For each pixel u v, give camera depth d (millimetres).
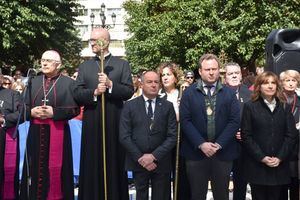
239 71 6020
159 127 5094
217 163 4980
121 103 5387
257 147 4953
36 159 5418
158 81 5168
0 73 5789
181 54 22016
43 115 5383
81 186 5293
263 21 18859
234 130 4945
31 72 5594
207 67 4977
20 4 21953
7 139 5660
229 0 19312
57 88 5520
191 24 20672
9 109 5617
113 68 5355
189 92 5078
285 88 5527
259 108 5027
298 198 5363
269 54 6223
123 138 5047
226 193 5012
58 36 25688
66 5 26078
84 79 5355
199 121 4977
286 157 4961
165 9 25406
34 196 5383
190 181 5078
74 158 7055
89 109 5289
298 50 6066
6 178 5664
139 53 25656
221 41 19312
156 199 5125
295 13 18797
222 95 5012
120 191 5309
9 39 21125
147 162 4934
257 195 5156
